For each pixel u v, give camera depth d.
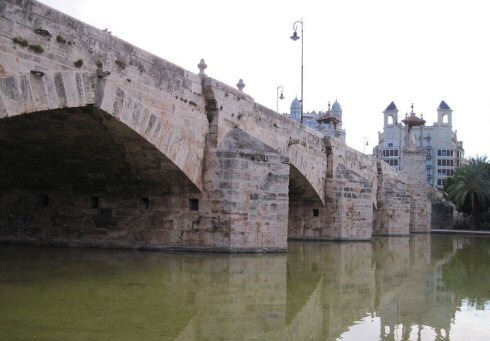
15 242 29.34
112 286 16.11
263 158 27.16
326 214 42.22
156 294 14.98
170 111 23.61
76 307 12.99
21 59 16.25
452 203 97.06
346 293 16.55
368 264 25.62
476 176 85.06
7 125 20.67
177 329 11.12
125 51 20.64
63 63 17.81
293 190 40.59
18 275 17.88
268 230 27.42
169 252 25.89
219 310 13.14
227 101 27.34
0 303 13.29
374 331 11.69
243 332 11.09
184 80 24.58
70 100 18.00
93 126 20.89
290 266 22.97
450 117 153.62
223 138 26.98
